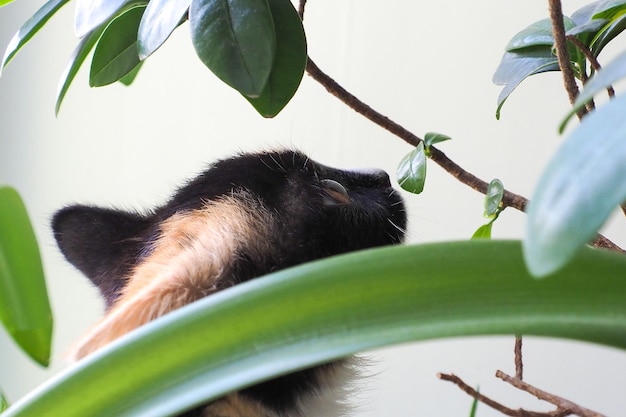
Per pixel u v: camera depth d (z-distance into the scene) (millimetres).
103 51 981
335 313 738
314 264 756
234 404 958
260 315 751
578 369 1177
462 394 1213
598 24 957
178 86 1292
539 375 1189
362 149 1233
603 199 491
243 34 902
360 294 736
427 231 1217
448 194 1212
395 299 728
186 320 763
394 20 1224
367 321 727
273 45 902
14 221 891
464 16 1202
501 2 1189
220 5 906
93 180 1336
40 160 1361
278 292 746
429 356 1224
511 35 1187
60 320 1343
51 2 955
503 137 1193
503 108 1190
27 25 954
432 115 1215
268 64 901
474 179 994
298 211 1008
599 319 687
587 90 606
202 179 1022
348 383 1036
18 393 1371
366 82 1234
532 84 1181
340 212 1016
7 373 1374
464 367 1213
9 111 1362
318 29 1246
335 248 1014
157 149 1301
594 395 1173
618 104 529
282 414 973
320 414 1002
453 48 1206
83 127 1333
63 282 1334
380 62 1229
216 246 967
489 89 1195
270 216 1001
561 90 1171
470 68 1201
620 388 1164
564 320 692
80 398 788
